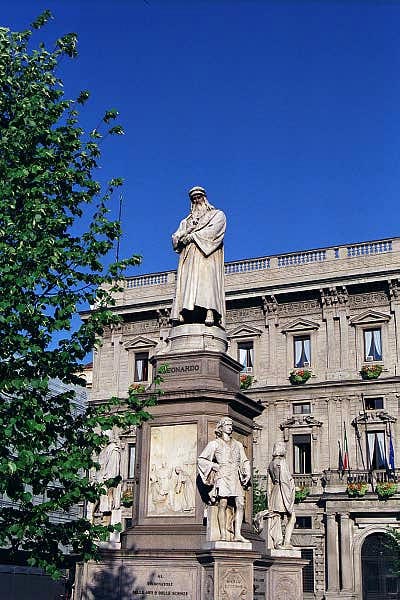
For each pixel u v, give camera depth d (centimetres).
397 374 4344
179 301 1588
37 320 1162
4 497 2456
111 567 1320
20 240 1188
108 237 1323
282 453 1582
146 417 1241
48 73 1403
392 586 3975
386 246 4600
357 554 4069
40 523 1131
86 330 1240
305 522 4306
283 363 4669
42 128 1320
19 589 3166
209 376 1458
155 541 1338
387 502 4034
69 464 1107
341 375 4469
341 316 4572
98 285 1302
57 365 1198
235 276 4966
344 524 4097
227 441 1273
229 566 1184
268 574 1427
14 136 1279
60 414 1186
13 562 3142
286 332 4703
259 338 4778
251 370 4747
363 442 4319
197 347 1516
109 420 1200
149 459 1427
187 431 1412
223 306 1603
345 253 4700
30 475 1091
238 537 1215
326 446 4400
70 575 1570
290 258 4847
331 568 4069
